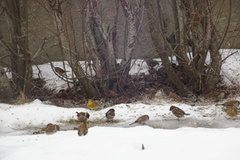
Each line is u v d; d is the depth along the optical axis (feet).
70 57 53.11
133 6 57.93
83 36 52.80
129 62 58.80
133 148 25.26
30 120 44.21
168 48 55.52
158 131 29.96
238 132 28.45
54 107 48.21
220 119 41.83
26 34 54.75
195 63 55.26
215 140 26.08
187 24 53.83
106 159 23.24
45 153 24.85
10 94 53.88
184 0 52.01
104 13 59.47
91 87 56.34
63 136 31.17
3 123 43.01
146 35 59.41
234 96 53.21
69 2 52.42
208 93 54.65
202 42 53.16
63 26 53.93
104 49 57.72
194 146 24.88
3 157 24.97
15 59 56.18
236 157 22.40
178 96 54.19
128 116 45.11
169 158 22.93
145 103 52.70
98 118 44.78
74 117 45.60
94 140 27.45
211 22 51.21
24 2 54.34
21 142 29.37
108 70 57.88
